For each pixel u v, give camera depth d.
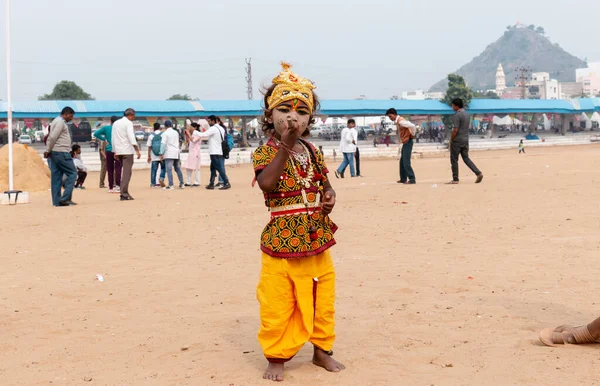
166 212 13.49
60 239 10.40
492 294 6.08
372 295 6.20
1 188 19.88
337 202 14.02
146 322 5.59
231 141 19.61
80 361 4.62
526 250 8.09
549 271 6.91
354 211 12.41
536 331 4.94
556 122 78.94
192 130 21.30
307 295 4.20
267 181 4.12
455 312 5.52
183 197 16.86
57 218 13.02
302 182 4.22
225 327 5.36
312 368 4.34
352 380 4.07
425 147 58.44
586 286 6.23
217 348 4.82
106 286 7.01
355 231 10.08
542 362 4.23
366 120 81.62
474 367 4.21
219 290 6.66
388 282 6.70
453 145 17.31
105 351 4.83
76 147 21.27
